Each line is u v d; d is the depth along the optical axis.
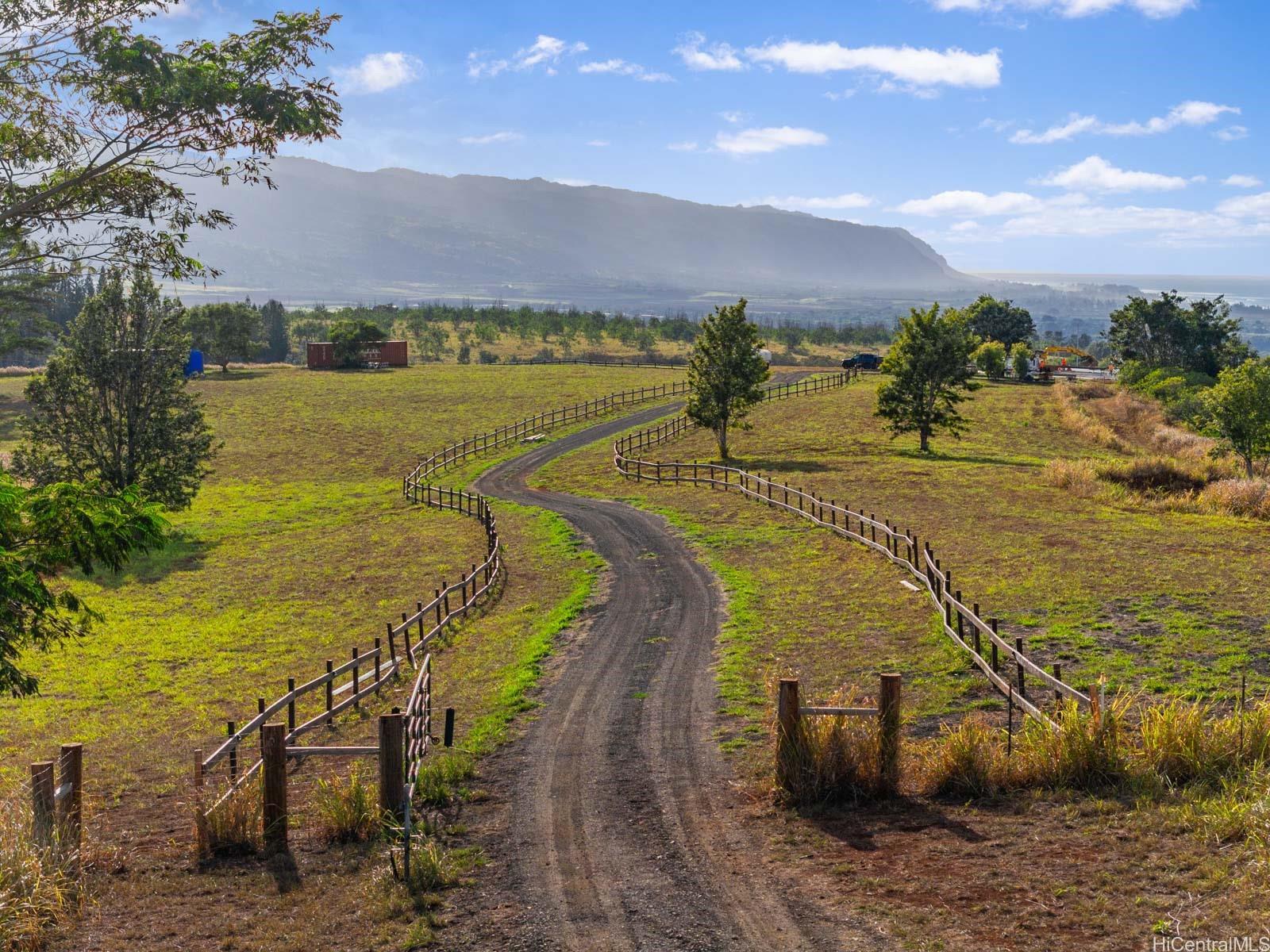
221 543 46.12
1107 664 18.05
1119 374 101.75
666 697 18.77
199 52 16.25
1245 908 8.30
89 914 10.28
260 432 77.31
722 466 51.88
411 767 13.53
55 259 17.25
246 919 10.09
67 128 16.45
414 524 48.03
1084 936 8.27
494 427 78.31
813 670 19.53
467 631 27.34
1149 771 11.71
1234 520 33.56
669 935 9.15
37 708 23.45
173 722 21.44
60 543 13.96
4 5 15.62
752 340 59.12
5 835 10.69
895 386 60.03
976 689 17.31
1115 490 39.72
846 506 39.22
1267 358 45.38
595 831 12.08
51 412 46.88
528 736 16.83
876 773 12.39
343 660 25.98
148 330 48.09
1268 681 16.25
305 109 16.70
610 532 40.50
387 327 185.62
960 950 8.27
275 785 12.12
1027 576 25.59
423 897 10.30
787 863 10.59
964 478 46.22
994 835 10.76
